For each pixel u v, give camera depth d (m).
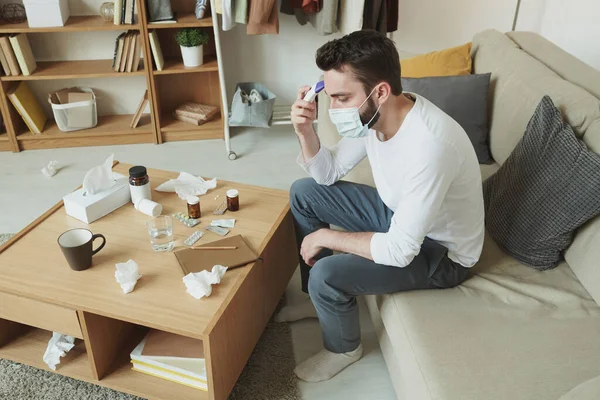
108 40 3.27
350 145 1.84
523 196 1.67
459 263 1.59
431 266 1.55
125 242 1.75
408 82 2.26
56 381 1.76
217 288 1.57
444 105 2.20
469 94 2.19
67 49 3.27
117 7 2.90
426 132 1.39
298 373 1.77
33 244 1.74
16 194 2.78
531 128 1.72
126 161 3.09
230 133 3.40
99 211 1.87
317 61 1.40
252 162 3.09
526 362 1.33
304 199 1.88
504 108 2.12
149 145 3.29
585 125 1.68
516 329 1.43
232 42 3.32
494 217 1.78
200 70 3.09
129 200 1.97
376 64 1.35
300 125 1.74
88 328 1.56
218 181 2.12
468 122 2.19
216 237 1.78
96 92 3.40
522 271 1.66
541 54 2.25
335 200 1.87
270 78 3.46
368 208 1.86
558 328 1.44
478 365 1.32
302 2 2.85
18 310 1.59
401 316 1.50
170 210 1.93
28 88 3.27
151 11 2.96
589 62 3.30
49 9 2.88
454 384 1.28
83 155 3.16
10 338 1.82
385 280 1.55
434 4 3.29
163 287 1.57
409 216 1.41
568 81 1.98
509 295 1.55
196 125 3.32
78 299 1.53
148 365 1.67
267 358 1.84
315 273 1.59
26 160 3.11
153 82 3.11
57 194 2.79
